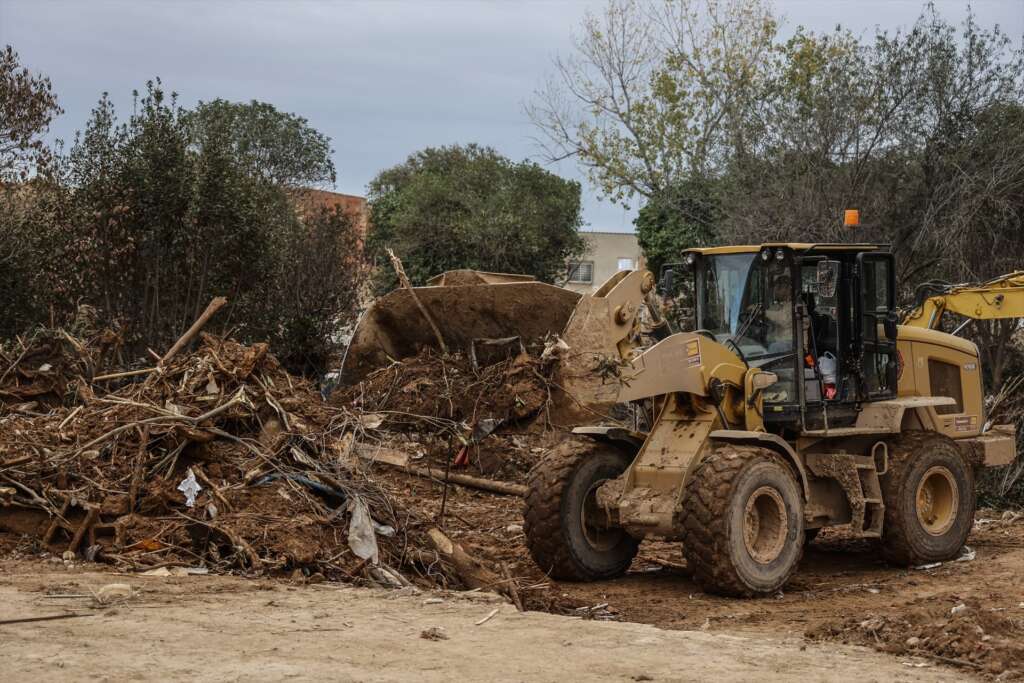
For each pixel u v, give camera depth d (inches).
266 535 418.0
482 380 610.2
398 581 409.7
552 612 398.3
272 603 355.6
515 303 601.6
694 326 487.5
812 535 560.1
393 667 282.4
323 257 1230.3
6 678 261.4
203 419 469.7
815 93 1041.5
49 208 914.7
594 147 1561.3
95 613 331.9
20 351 610.5
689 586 448.8
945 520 502.9
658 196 1405.0
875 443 496.4
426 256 1724.9
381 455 526.0
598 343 466.6
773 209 992.2
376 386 632.4
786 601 420.2
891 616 367.6
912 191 956.6
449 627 332.5
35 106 895.1
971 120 950.4
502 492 583.8
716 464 422.0
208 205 955.3
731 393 455.8
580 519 452.4
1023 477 707.4
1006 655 317.1
